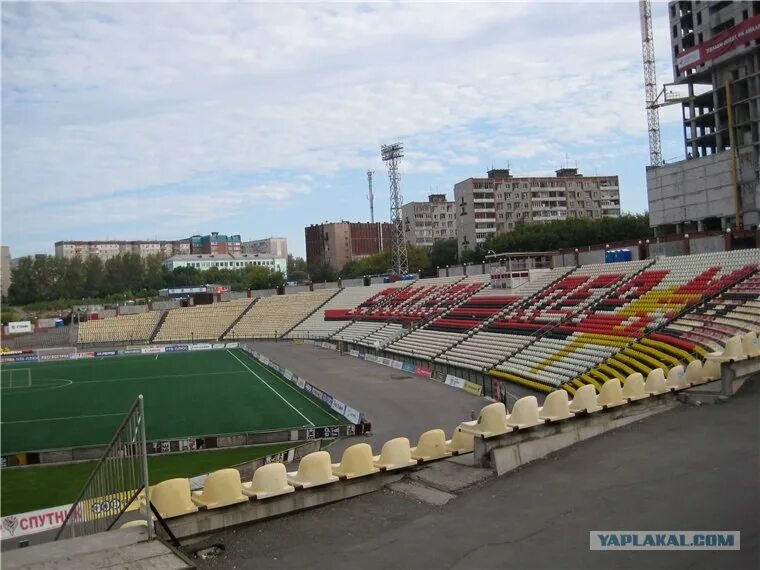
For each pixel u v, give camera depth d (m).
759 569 9.09
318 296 117.62
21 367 83.75
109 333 118.75
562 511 11.80
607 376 40.88
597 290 60.25
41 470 34.81
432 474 14.70
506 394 45.28
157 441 37.47
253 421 46.66
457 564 10.00
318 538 11.57
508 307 68.50
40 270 171.25
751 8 96.31
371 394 53.62
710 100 108.19
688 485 12.42
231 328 117.75
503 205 172.62
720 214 94.50
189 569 8.67
